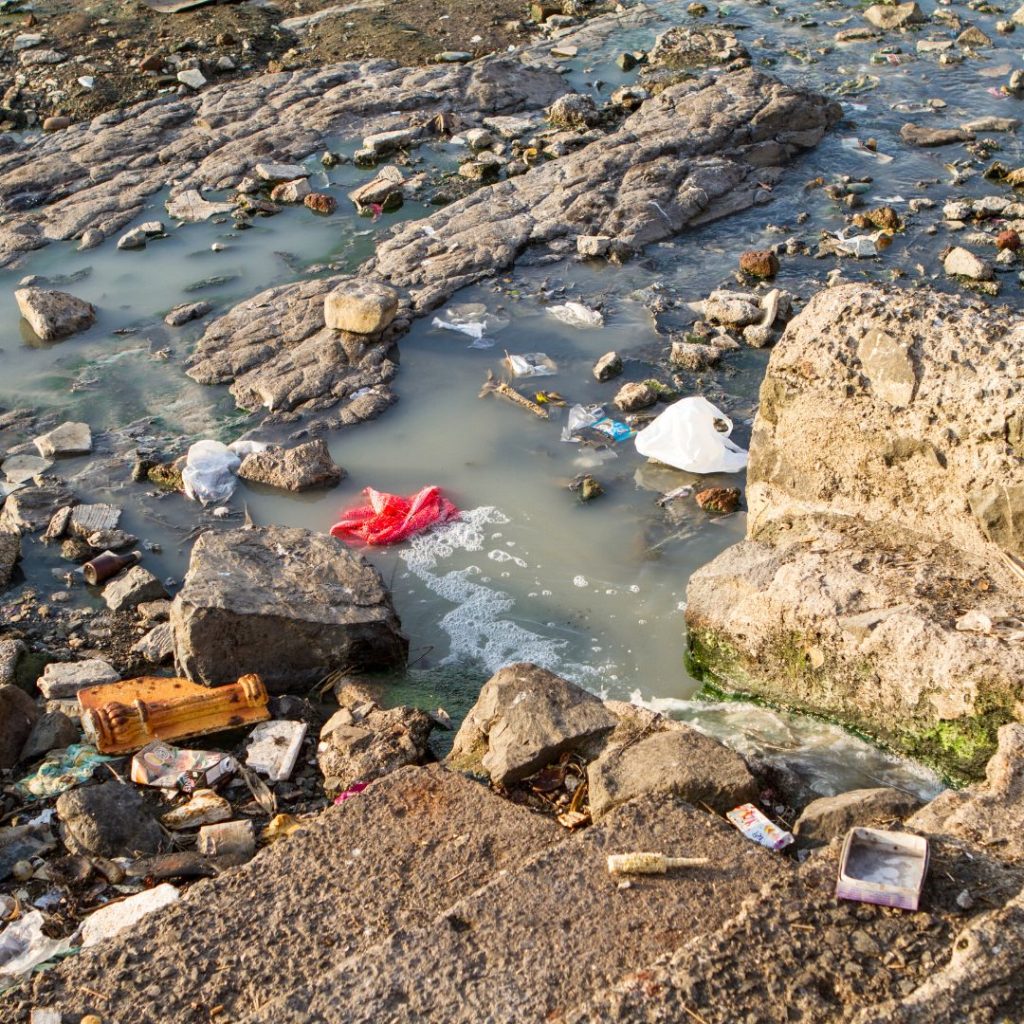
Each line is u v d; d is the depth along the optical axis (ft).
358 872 9.53
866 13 27.48
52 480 14.69
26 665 12.30
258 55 26.45
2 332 17.29
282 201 20.62
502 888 9.18
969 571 11.25
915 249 18.17
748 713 11.71
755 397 15.46
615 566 13.42
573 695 11.12
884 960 8.46
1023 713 10.43
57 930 9.84
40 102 24.40
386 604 12.37
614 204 19.40
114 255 19.06
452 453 14.94
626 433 14.98
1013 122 22.09
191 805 10.78
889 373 11.43
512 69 24.93
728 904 9.05
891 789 10.27
